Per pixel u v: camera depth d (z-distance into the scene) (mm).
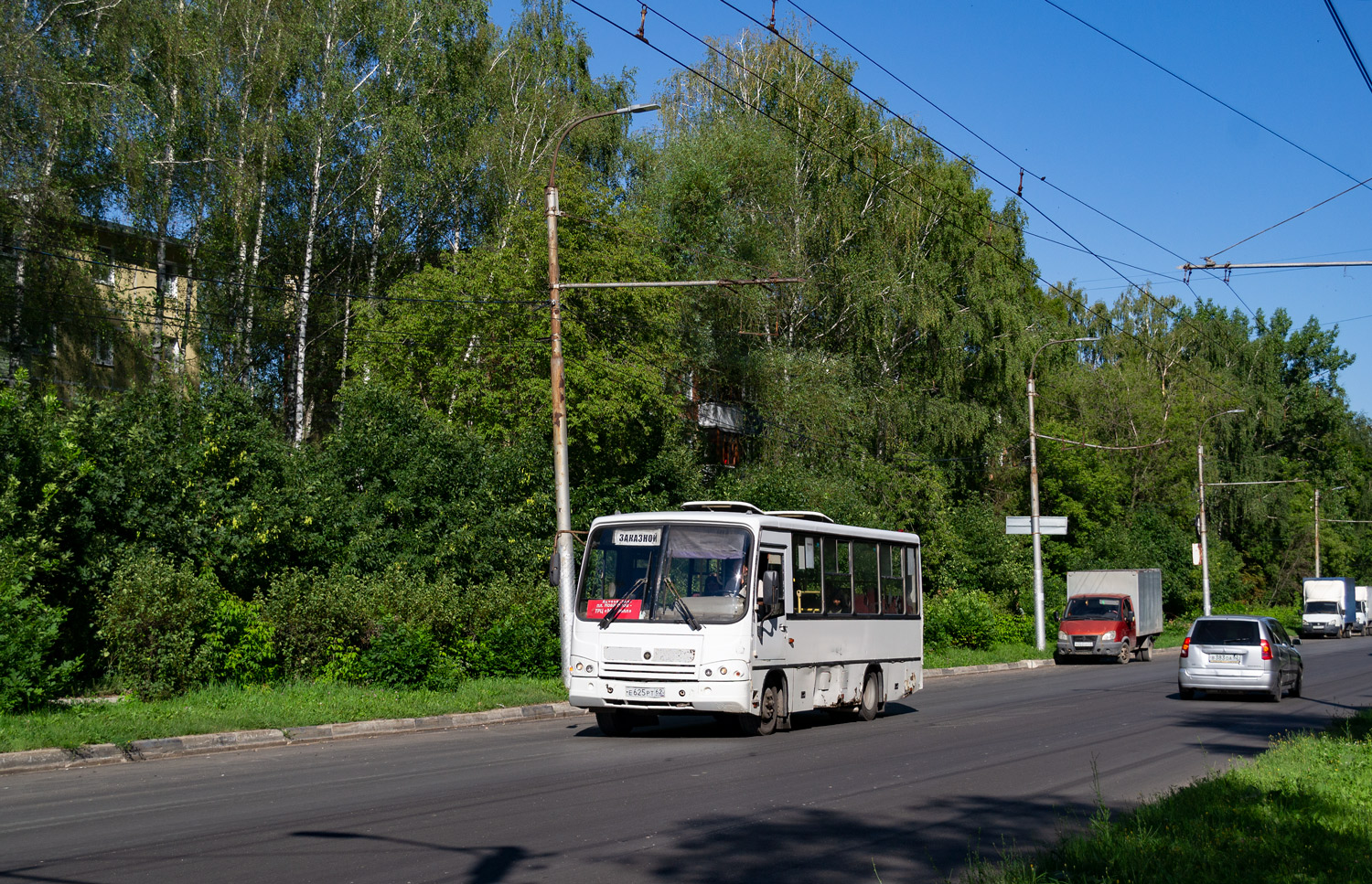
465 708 17375
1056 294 76750
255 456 21094
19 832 8516
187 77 33500
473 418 30094
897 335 46031
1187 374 66875
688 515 16141
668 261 39281
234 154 34438
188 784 10945
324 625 18141
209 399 21359
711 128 42406
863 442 43719
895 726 17547
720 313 40188
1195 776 11711
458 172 39125
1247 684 22031
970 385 47969
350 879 7023
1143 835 7625
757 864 7570
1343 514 87125
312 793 10375
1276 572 78438
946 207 45125
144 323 32969
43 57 28641
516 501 25031
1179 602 59406
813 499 33969
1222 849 7395
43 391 31516
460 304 31109
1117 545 52656
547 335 29641
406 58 38219
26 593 15977
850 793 10570
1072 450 53594
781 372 40562
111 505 18562
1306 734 15164
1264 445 77875
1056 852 7355
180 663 15969
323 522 21688
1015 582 43875
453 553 23172
